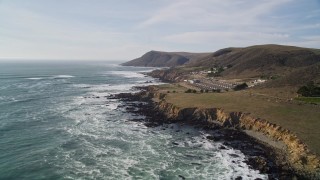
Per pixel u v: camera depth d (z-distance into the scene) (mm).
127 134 60156
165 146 53000
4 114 75750
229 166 43906
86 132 61188
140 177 40438
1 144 52906
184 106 74062
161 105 81125
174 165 44500
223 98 80562
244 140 55312
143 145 53469
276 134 53406
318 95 72562
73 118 72938
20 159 46156
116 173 41625
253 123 60281
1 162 44969
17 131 61000
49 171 42062
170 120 70750
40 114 76562
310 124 54000
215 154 48938
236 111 65875
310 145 44375
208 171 42312
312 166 39844
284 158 45094
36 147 51562
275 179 39062
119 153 49281
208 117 68750
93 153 49094
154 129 64000
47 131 61281
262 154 48094
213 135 59250
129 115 77188
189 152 49969
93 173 41562
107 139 56656
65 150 50281
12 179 39656
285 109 64312
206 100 79250
